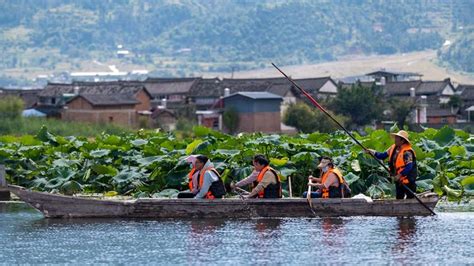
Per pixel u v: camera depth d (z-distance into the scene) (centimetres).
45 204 5800
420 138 7481
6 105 18138
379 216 5797
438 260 4647
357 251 4850
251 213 5769
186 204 5759
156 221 5722
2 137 8581
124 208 5784
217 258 4722
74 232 5397
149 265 4606
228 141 7169
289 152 7000
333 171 5891
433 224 5578
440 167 6812
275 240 5131
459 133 7875
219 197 5825
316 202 5775
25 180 7406
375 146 6869
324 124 19662
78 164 7200
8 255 4828
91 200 5797
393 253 4803
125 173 6856
